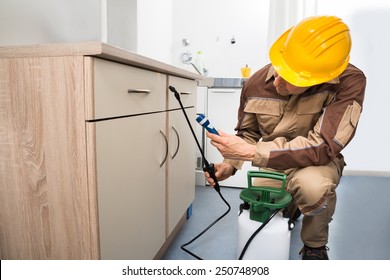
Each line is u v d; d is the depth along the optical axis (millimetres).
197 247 1161
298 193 895
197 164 2037
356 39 2188
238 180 1971
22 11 918
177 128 1102
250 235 896
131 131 730
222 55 2484
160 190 964
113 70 631
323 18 789
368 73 2209
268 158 809
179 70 1002
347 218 1477
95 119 575
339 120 813
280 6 2098
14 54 590
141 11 1869
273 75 982
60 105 580
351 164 2369
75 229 613
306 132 994
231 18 2432
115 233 679
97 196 596
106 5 1432
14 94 607
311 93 925
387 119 2246
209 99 1913
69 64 561
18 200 648
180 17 2512
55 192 614
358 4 2148
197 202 1689
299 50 790
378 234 1299
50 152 603
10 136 627
